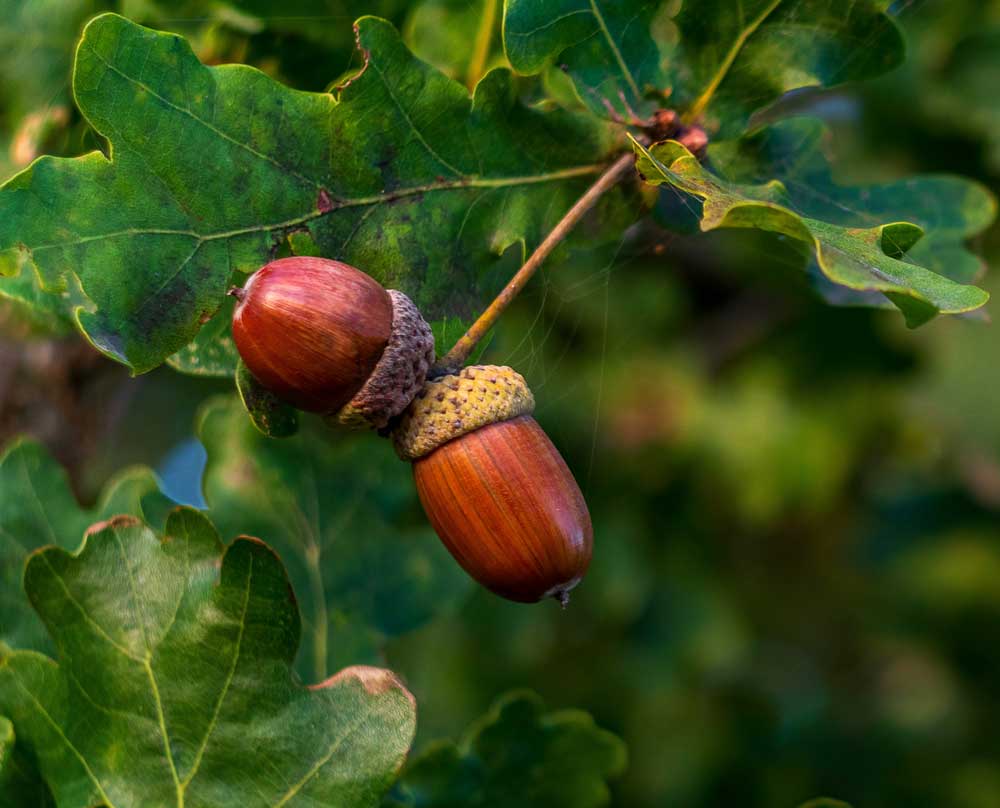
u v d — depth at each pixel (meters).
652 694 0.52
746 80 0.31
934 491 0.56
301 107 0.29
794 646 0.59
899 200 0.34
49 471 0.33
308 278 0.29
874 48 0.31
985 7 0.42
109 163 0.29
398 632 0.35
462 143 0.30
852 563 0.57
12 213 0.28
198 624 0.29
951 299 0.27
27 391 0.36
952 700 0.57
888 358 0.50
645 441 0.50
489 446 0.29
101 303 0.28
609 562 0.49
